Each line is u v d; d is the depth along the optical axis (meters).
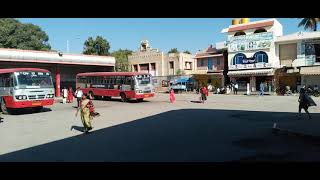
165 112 24.27
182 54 63.06
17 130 17.12
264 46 50.50
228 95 46.28
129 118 21.00
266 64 50.09
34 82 25.28
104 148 12.02
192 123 18.12
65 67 50.91
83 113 15.58
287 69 47.84
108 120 20.22
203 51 61.31
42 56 44.09
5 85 25.30
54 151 11.75
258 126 16.70
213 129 15.92
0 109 26.38
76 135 15.15
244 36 52.47
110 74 37.38
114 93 36.94
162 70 64.75
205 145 12.13
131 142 13.03
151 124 18.06
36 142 13.62
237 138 13.48
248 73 51.31
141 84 35.03
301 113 22.22
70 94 37.28
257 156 10.32
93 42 69.75
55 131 16.48
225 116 21.22
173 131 15.52
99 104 33.19
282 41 48.94
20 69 24.89
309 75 46.47
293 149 11.27
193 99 38.41
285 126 15.80
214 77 57.34
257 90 51.50
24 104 24.64
